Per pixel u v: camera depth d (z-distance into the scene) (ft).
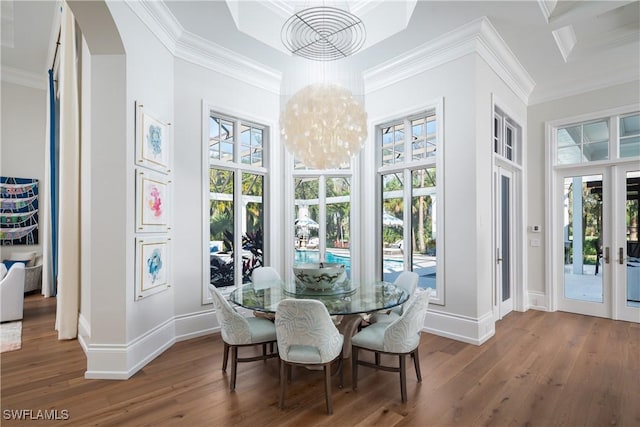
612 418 6.84
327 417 6.94
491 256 12.40
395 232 14.70
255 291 9.78
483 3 10.11
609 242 14.10
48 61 18.88
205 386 8.29
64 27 12.00
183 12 10.57
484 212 11.94
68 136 11.70
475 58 11.50
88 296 10.49
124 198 8.93
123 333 8.81
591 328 12.72
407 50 12.93
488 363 9.57
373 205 15.02
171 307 11.35
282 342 7.30
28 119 20.45
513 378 8.63
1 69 19.60
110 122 8.95
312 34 9.78
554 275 15.40
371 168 15.05
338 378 8.81
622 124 13.96
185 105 12.05
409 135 14.10
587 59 13.32
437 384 8.34
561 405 7.34
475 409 7.22
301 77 13.69
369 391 8.05
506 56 12.92
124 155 8.96
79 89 11.86
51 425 6.65
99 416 6.97
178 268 11.69
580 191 14.93
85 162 10.94
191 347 11.02
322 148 9.63
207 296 12.50
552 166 15.52
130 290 9.05
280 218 15.47
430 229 13.32
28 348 10.80
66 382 8.47
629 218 13.66
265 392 8.00
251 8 12.12
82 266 11.37
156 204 10.41
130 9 9.11
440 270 12.22
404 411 7.15
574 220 15.07
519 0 9.94
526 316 14.51
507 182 15.39
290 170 15.61
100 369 8.70
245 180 14.69
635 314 13.42
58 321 11.96
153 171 10.35
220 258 13.66
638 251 13.43
